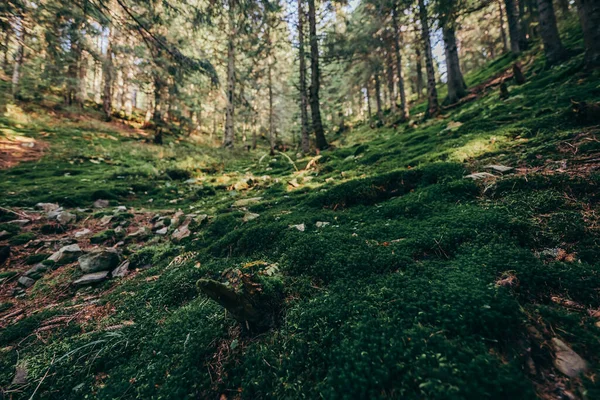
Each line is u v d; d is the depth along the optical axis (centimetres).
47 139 1209
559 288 160
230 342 180
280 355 158
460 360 123
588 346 125
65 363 193
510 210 245
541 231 210
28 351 211
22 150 1009
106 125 1842
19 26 537
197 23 725
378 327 151
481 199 285
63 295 298
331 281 212
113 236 438
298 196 479
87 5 537
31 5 529
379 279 199
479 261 193
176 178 862
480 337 134
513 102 624
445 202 302
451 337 138
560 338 131
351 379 129
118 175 841
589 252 179
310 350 154
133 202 641
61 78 1412
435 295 166
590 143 296
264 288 195
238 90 2056
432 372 120
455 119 761
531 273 170
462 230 234
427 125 952
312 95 1102
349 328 157
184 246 379
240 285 187
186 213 520
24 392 175
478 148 412
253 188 669
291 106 2819
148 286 284
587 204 219
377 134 1393
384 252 230
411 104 2508
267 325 184
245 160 1256
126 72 1272
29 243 416
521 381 113
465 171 352
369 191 387
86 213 546
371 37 1162
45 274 344
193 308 224
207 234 395
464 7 695
